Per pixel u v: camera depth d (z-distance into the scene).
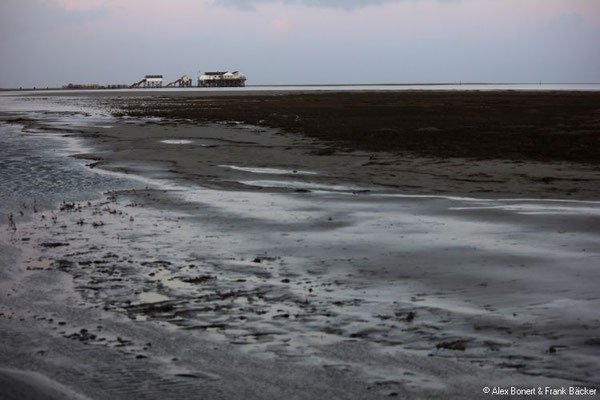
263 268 11.16
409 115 53.75
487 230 13.92
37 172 23.62
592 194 18.80
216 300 9.35
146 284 10.23
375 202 17.81
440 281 10.13
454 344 7.40
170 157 27.88
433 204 17.38
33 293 9.80
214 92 157.25
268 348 7.38
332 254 12.06
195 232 14.23
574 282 9.79
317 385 6.33
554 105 66.81
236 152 29.52
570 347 7.19
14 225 15.02
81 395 6.11
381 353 7.18
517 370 6.63
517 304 8.81
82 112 65.31
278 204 17.61
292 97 104.31
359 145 31.92
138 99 107.38
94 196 19.12
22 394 5.93
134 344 7.58
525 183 20.81
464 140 33.53
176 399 6.04
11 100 108.62
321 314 8.62
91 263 11.62
